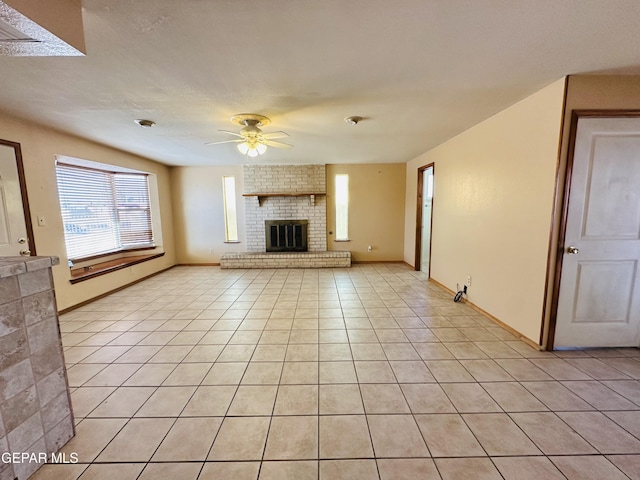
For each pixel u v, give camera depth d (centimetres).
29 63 175
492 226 299
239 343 258
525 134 248
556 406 173
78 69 184
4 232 273
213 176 597
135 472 133
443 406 174
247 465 136
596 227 223
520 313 261
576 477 128
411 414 168
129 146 407
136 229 519
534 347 244
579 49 170
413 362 224
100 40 153
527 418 164
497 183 289
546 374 206
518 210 260
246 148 308
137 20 137
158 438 152
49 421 140
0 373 119
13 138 280
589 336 237
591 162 215
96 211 444
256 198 598
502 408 172
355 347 248
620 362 220
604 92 208
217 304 364
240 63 181
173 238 604
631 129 212
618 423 160
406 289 422
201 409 174
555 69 195
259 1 125
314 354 237
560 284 229
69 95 227
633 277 230
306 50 167
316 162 576
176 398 184
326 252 593
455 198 379
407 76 202
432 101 250
